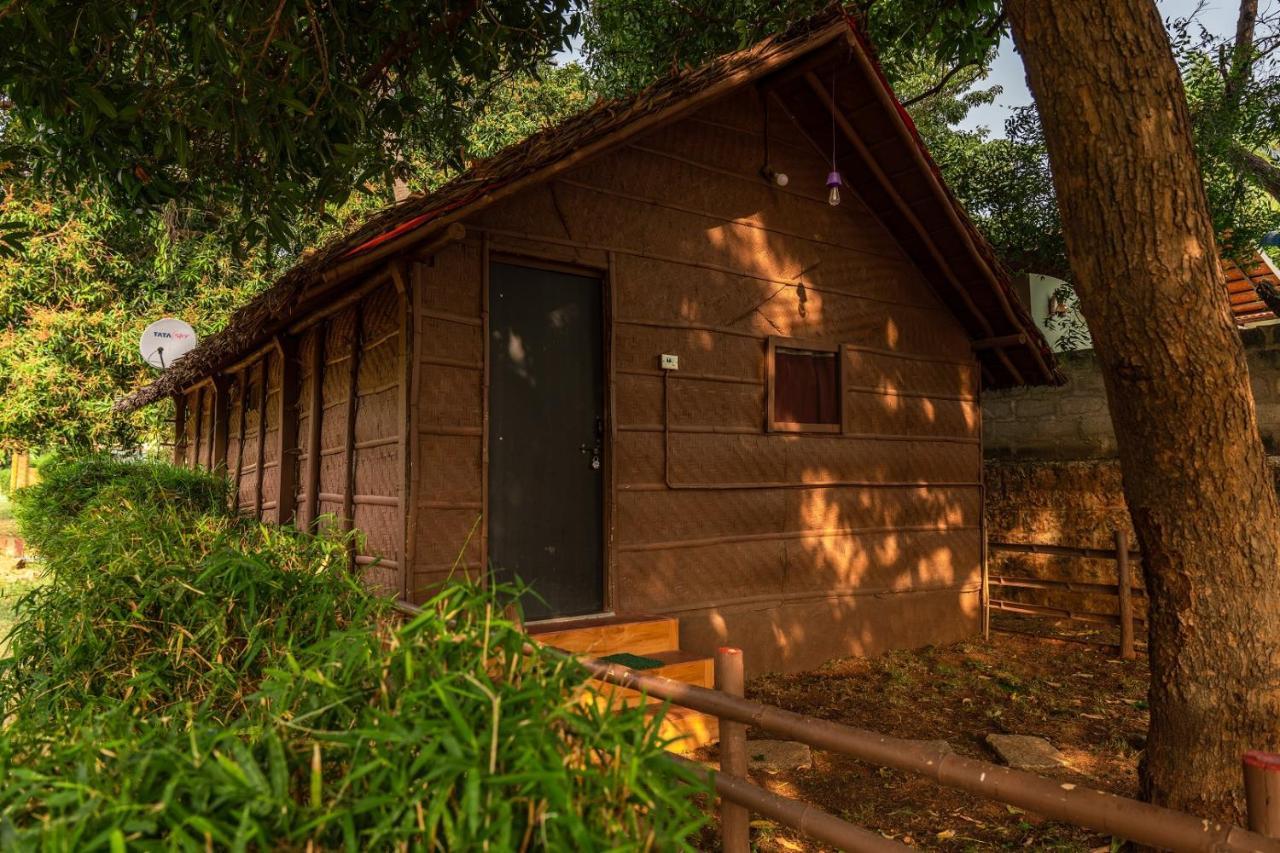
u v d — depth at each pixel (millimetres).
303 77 4996
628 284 5727
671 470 5852
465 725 1206
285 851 1164
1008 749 4695
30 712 2652
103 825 1166
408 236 4441
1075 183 2877
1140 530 2982
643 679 2852
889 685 6059
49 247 13758
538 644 1497
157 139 4977
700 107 5461
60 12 4027
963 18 7488
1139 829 1704
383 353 5277
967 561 7738
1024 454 9281
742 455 6242
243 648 2830
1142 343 2793
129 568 3109
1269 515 2830
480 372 5070
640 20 9688
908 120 6258
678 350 5941
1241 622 2799
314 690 1509
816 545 6637
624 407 5648
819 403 6816
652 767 1374
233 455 9281
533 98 16766
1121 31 2723
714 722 5055
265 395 8008
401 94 6270
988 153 10148
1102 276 2850
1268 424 7699
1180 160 2748
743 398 6281
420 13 5824
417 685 1356
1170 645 2922
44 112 4344
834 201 6301
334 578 3150
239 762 1246
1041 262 9438
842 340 6918
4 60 4113
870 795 4211
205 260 14734
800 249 6688
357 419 5641
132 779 1230
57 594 3273
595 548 5559
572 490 5473
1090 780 4336
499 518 5152
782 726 2404
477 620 1520
